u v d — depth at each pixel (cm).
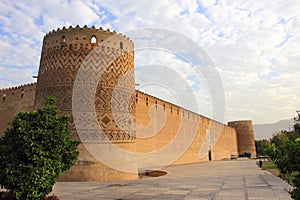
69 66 1205
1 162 599
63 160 657
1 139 636
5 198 653
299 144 461
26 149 587
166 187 1001
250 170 1928
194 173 1686
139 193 856
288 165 465
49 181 592
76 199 745
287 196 810
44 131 606
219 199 762
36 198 593
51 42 1270
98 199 749
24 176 572
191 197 792
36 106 1259
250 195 830
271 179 1306
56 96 1188
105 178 1134
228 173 1684
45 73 1253
